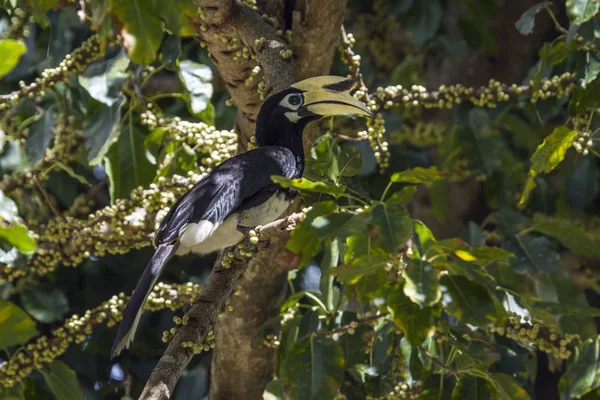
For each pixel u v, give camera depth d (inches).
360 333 377.7
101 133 409.4
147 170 423.8
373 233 283.7
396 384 378.0
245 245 321.1
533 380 438.0
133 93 425.7
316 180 342.0
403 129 526.3
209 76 416.8
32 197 492.7
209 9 362.3
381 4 570.3
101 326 480.7
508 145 546.6
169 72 532.7
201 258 481.7
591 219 544.7
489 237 494.9
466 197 588.1
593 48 412.2
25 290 444.8
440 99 410.9
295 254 306.5
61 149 438.6
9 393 393.4
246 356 415.5
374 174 495.5
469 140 494.0
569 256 572.1
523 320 375.9
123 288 503.5
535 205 525.7
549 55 418.6
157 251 323.3
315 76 396.2
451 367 360.8
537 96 414.6
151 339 494.6
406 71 520.7
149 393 293.6
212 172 350.9
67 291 501.4
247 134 407.5
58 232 393.1
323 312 378.9
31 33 516.4
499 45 627.8
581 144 387.5
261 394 428.5
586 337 447.2
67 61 396.2
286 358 344.2
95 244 391.5
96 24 330.0
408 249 295.7
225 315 407.8
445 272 297.9
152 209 386.3
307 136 402.9
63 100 450.9
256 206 352.2
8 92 489.7
